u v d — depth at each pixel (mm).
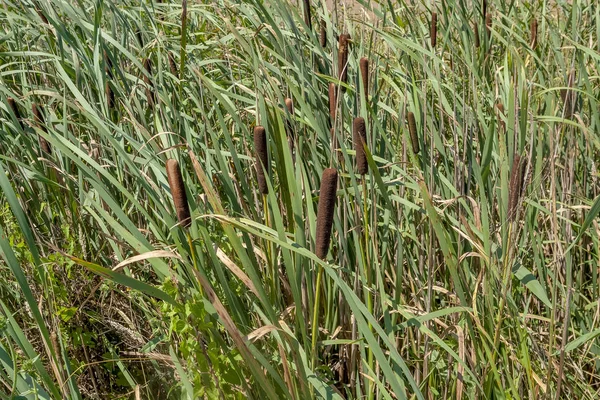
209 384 2516
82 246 3637
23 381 2441
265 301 2453
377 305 3160
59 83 4469
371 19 4902
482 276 3031
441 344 2670
